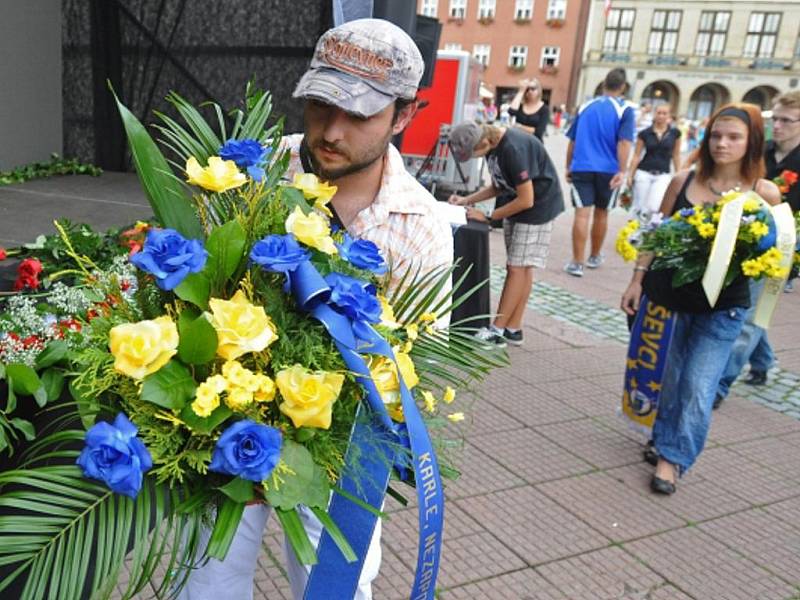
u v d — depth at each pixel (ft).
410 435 4.21
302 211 4.51
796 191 18.17
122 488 3.50
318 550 4.72
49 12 24.07
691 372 11.19
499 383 15.31
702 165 11.53
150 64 23.68
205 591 5.53
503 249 28.27
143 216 18.40
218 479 4.03
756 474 12.60
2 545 3.53
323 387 3.81
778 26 185.26
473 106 35.68
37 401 4.57
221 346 3.75
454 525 10.08
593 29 188.85
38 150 24.54
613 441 13.20
